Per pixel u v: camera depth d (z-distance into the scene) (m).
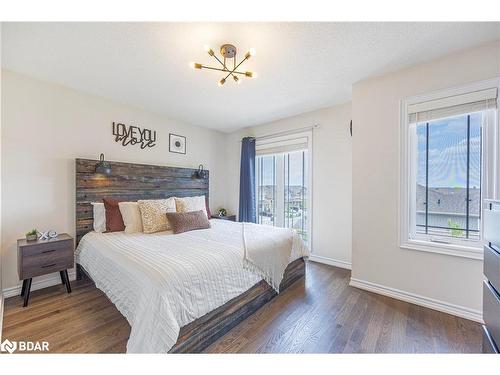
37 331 1.66
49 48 1.83
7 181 2.19
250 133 4.21
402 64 2.08
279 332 1.69
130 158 3.13
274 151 3.85
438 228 2.07
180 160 3.80
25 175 2.30
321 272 2.91
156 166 3.36
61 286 2.41
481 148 1.87
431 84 2.01
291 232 2.68
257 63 2.05
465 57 1.86
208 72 2.22
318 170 3.31
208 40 1.73
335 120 3.14
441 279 1.97
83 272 2.56
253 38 1.70
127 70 2.19
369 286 2.37
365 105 2.39
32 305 2.03
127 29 1.60
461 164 1.97
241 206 4.14
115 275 1.73
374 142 2.33
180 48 1.83
